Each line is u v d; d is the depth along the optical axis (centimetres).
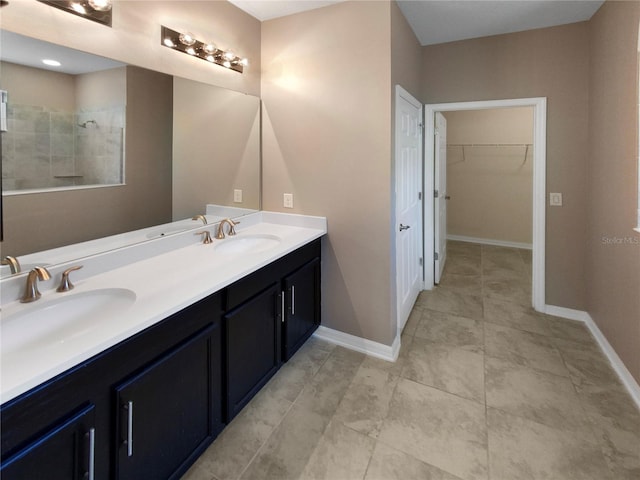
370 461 158
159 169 192
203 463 157
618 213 219
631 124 200
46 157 143
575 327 282
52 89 143
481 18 263
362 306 245
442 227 407
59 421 95
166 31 188
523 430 174
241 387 174
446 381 215
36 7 136
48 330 124
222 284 149
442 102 325
